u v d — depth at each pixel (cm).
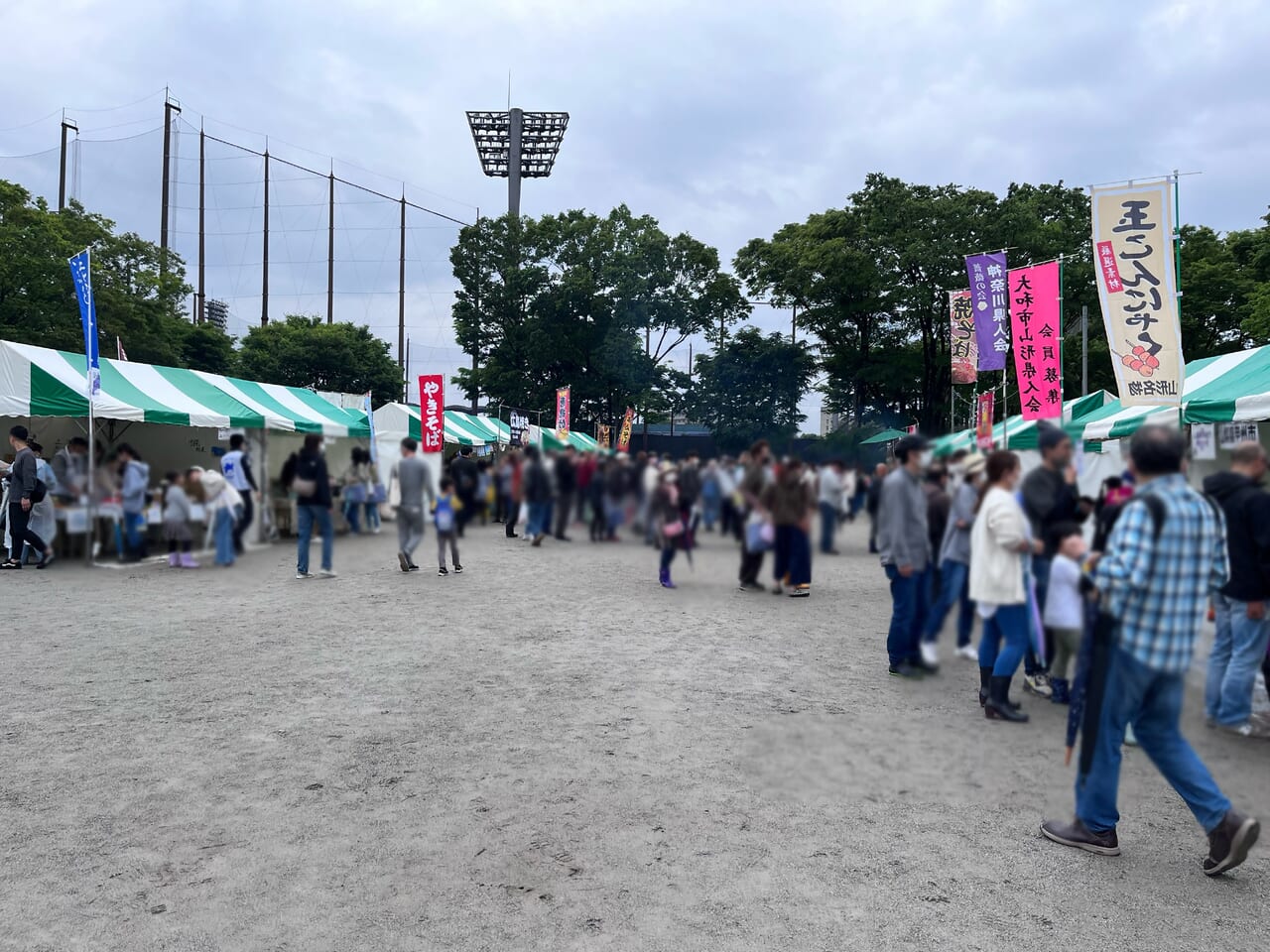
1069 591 303
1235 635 361
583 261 3092
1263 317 2084
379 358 4359
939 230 2295
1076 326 2469
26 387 994
